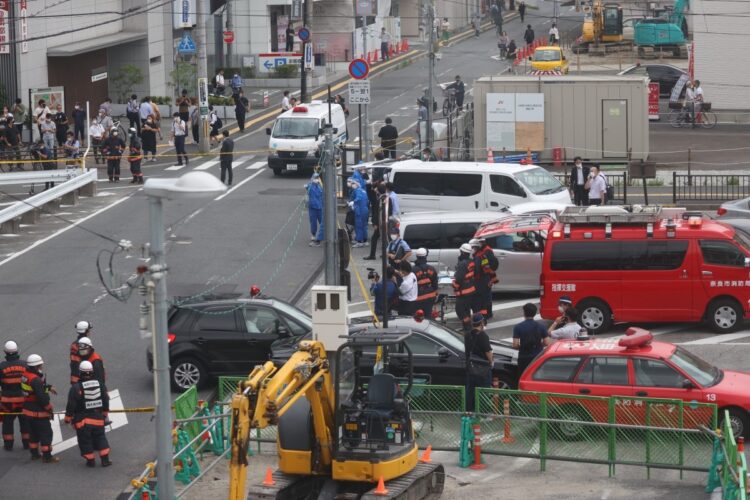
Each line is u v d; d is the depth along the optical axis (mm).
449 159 64500
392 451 23141
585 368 27812
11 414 27766
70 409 26938
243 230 51500
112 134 63281
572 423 26703
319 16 114562
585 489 25438
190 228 51844
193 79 88125
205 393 32250
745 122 85500
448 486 25750
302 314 33000
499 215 43125
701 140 76875
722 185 58062
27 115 67875
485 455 27859
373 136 75500
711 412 26484
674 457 26172
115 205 56938
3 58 70000
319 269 45062
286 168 63219
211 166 67312
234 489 19906
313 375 22328
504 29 146125
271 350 31500
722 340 36125
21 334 37438
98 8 82312
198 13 70000
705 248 36719
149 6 87000
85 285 42969
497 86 66750
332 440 23141
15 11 70000
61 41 76875
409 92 95812
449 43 132500
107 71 85500
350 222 49531
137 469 27016
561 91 66125
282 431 23297
